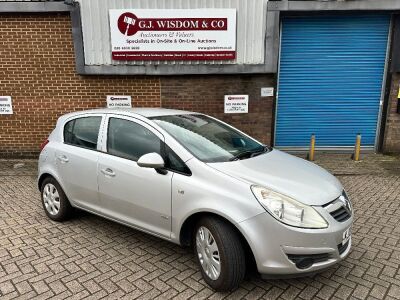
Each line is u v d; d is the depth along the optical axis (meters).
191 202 3.11
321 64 8.51
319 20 8.25
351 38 8.32
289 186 3.03
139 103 8.14
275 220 2.77
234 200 2.89
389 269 3.47
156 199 3.39
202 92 8.09
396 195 5.73
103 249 3.85
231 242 2.88
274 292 3.08
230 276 2.88
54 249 3.85
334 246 2.89
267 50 7.67
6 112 8.13
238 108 8.18
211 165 3.21
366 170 7.25
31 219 4.70
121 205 3.74
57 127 4.66
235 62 7.75
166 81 8.03
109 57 7.73
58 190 4.46
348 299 2.99
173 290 3.10
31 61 7.88
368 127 8.77
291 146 8.90
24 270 3.42
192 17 7.48
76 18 7.46
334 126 8.80
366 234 4.27
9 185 6.35
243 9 7.52
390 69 8.29
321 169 3.75
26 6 7.45
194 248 3.28
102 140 3.99
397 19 7.99
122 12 7.45
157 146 3.52
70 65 7.91
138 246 3.93
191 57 7.68
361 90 8.62
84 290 3.09
